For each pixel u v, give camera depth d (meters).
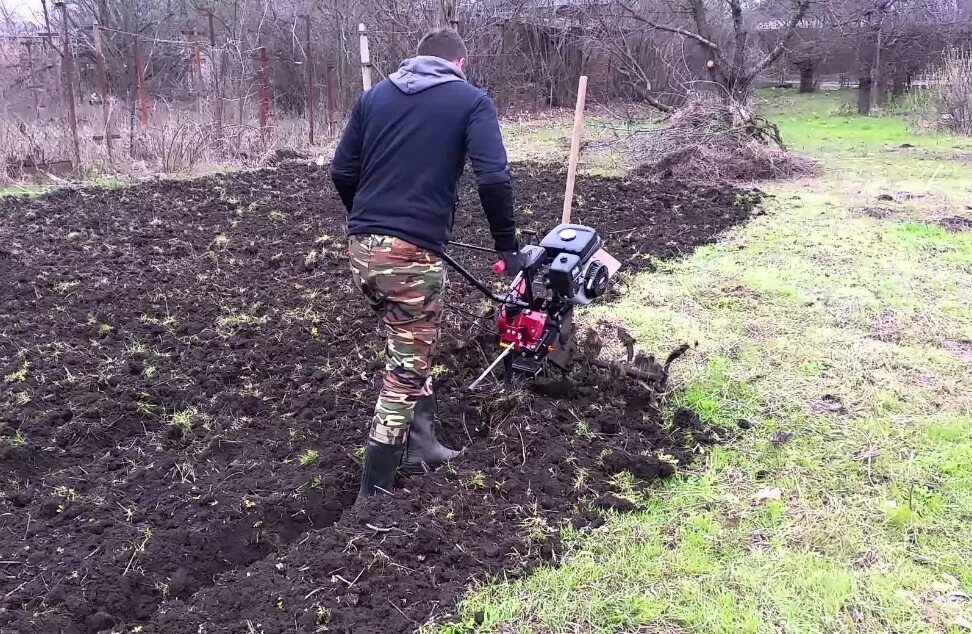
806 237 7.27
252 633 2.58
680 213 8.42
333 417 4.07
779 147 11.65
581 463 3.56
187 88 17.52
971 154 12.05
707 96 13.23
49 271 6.16
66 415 4.00
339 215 8.34
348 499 3.52
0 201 8.54
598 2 14.13
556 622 2.68
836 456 3.65
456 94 3.09
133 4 17.78
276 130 12.94
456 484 3.39
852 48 19.67
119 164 10.65
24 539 3.12
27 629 2.65
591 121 17.08
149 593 2.92
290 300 5.62
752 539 3.10
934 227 7.52
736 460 3.65
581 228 4.06
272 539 3.26
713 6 17.44
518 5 17.88
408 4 15.48
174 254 6.78
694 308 5.50
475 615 2.69
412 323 3.16
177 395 4.23
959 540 3.06
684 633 2.64
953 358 4.65
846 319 5.27
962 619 2.65
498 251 3.26
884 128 15.79
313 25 16.44
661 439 3.82
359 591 2.78
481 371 4.39
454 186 3.16
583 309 5.48
